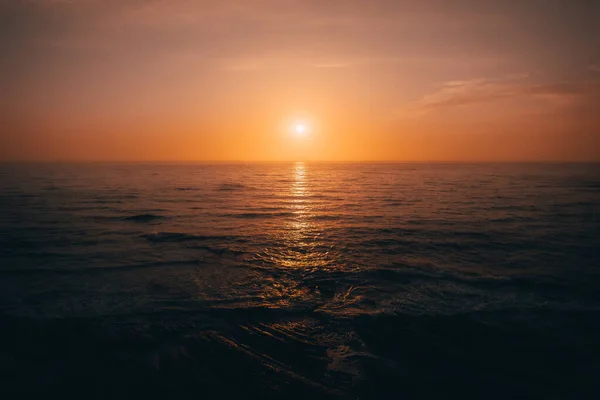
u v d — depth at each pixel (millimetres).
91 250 13516
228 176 81875
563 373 5543
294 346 6391
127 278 10227
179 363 5848
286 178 73438
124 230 17500
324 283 9844
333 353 6156
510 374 5531
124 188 44250
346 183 56688
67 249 13617
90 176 73062
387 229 17797
